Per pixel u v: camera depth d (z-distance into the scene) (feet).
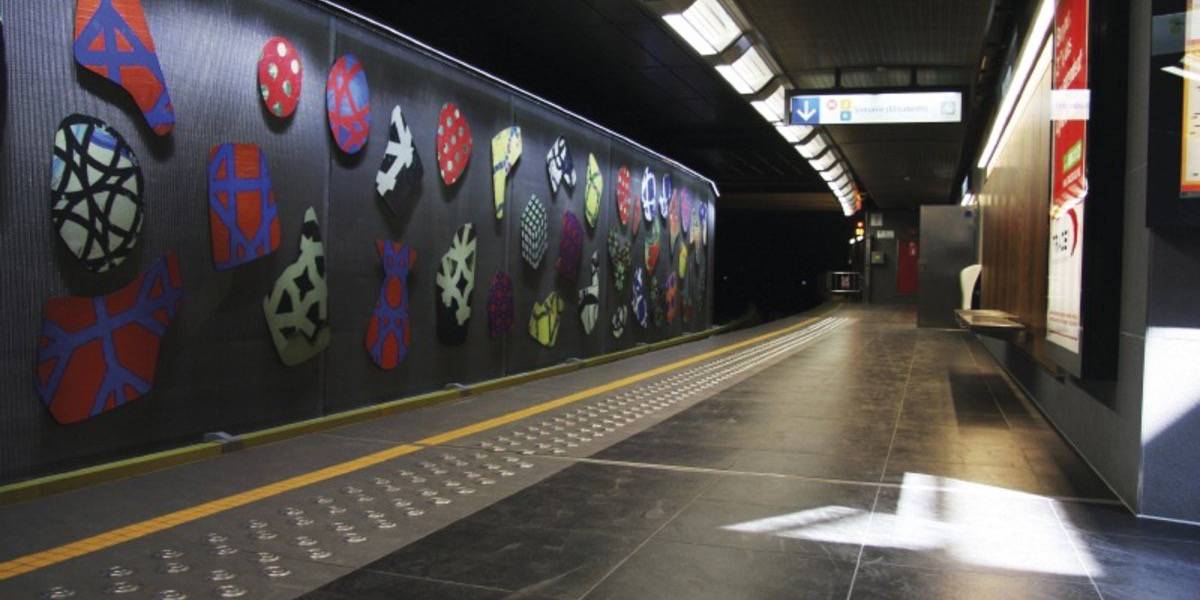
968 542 13.60
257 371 20.52
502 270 32.09
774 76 44.86
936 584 11.77
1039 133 23.98
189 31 18.29
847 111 42.98
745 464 18.89
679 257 55.21
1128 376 15.80
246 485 16.49
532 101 34.24
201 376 18.92
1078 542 13.62
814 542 13.51
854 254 155.43
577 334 39.06
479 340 30.60
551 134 35.99
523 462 18.92
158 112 17.44
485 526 14.19
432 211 27.48
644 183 47.96
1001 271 36.78
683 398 28.73
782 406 27.09
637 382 33.01
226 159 19.22
